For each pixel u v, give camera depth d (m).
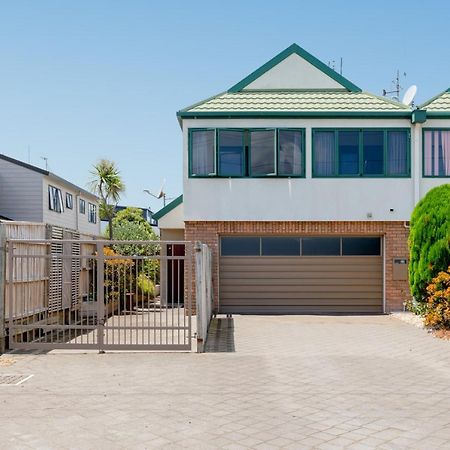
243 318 16.06
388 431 6.02
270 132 17.19
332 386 7.99
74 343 11.00
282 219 17.11
